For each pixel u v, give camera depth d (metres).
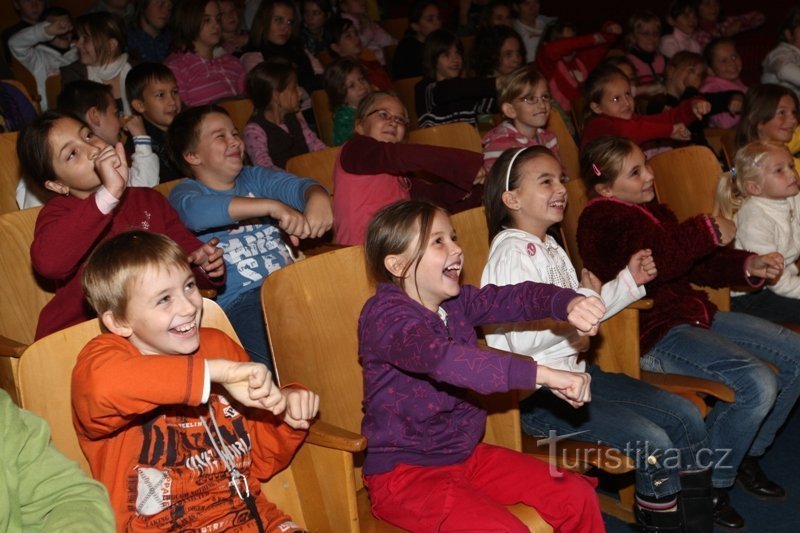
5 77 5.00
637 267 2.58
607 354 2.73
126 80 3.80
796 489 2.94
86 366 1.64
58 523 1.42
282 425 1.86
